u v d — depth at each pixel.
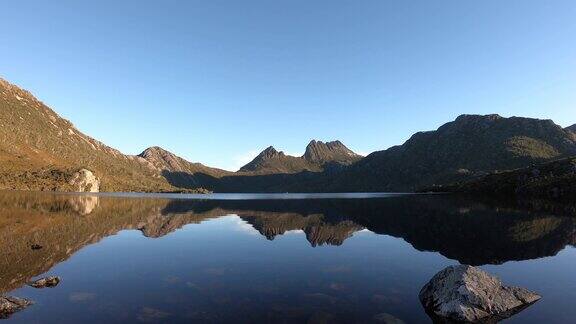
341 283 23.52
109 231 49.91
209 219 68.62
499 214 70.44
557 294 21.19
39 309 18.31
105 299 20.02
